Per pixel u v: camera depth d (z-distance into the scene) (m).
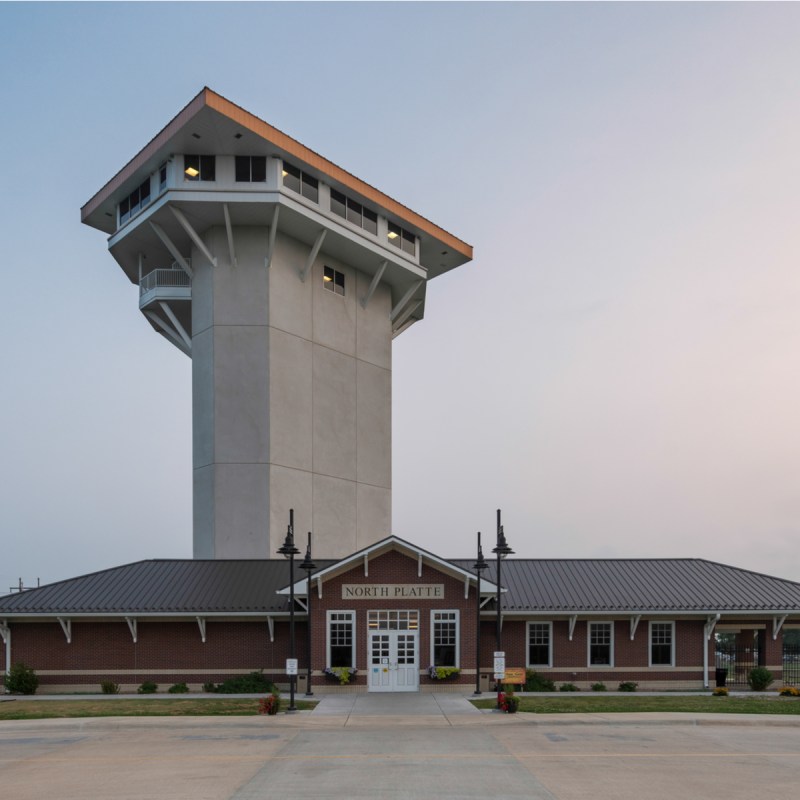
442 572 30.33
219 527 43.00
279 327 45.62
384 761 16.42
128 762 16.50
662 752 17.52
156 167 43.97
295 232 46.62
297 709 24.78
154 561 35.75
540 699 27.20
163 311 49.72
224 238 45.50
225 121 40.00
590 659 31.30
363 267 52.00
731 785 14.17
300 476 45.69
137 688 30.80
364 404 51.56
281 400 45.09
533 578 33.47
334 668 29.66
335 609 30.02
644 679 31.16
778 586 32.97
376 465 51.78
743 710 24.19
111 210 49.00
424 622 30.05
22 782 14.55
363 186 47.91
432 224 53.59
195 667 31.08
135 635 31.06
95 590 32.34
